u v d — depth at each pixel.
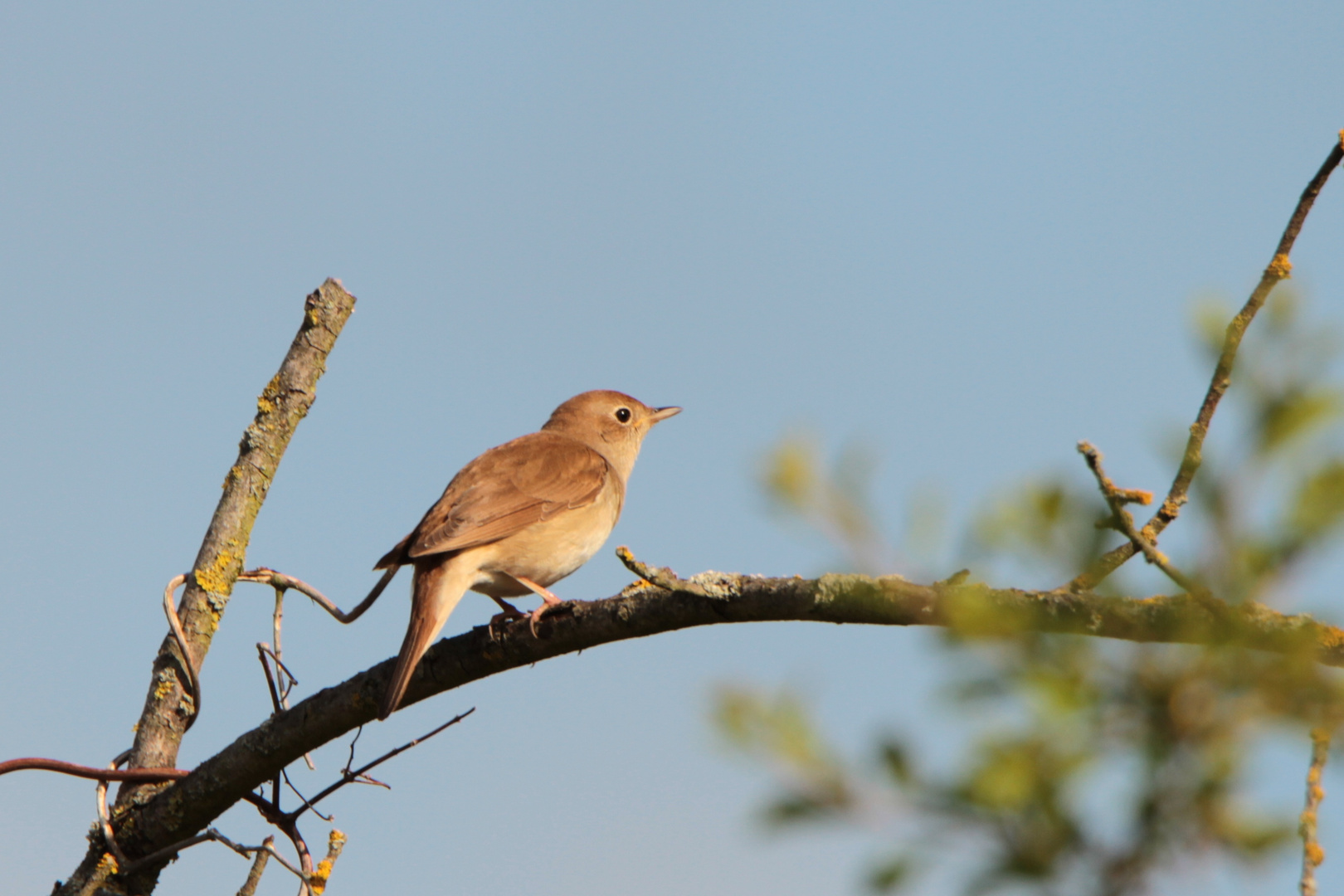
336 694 10.48
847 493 5.23
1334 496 4.38
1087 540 4.78
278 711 10.84
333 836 10.81
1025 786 3.99
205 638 11.49
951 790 4.21
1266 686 4.17
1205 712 4.17
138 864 10.88
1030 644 4.40
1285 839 3.93
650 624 9.34
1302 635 4.27
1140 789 4.09
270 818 10.77
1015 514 4.84
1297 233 6.64
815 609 8.30
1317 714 4.14
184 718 11.34
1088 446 5.04
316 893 10.57
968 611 4.45
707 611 8.91
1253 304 5.96
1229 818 3.98
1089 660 4.32
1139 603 5.44
